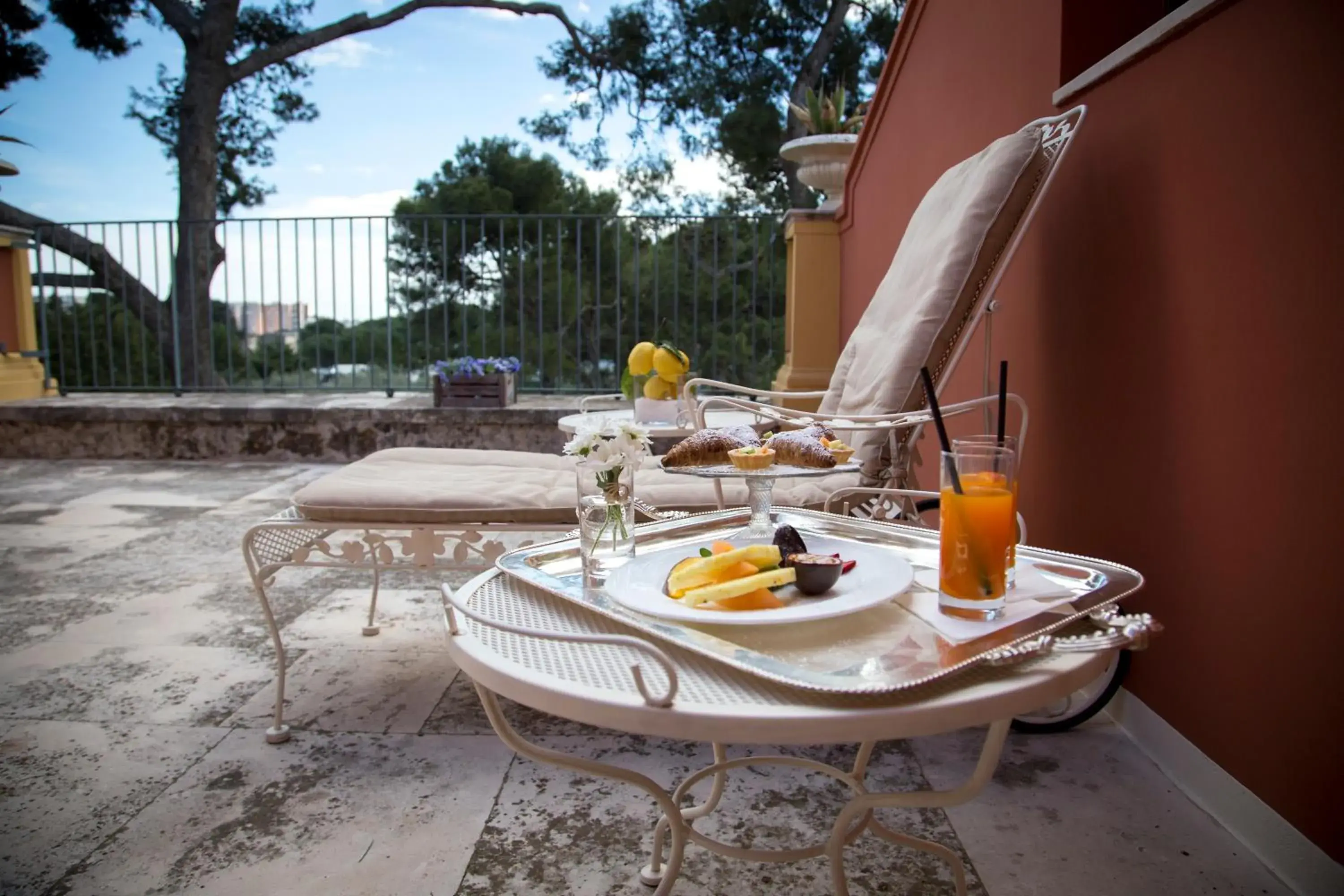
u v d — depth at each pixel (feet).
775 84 32.68
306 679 7.24
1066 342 6.75
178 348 21.36
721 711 2.45
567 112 35.29
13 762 5.83
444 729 6.31
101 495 15.16
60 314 21.95
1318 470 4.10
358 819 5.13
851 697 2.50
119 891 4.46
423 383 21.38
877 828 3.97
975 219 6.05
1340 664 3.99
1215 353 4.88
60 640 8.18
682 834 3.29
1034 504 7.39
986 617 2.96
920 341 6.05
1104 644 2.69
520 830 5.01
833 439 5.31
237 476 17.20
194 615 8.91
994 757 2.82
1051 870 4.53
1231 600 4.78
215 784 5.53
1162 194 5.39
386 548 6.03
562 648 3.01
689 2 33.01
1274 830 4.47
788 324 18.45
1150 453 5.55
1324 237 4.03
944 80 10.25
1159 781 5.39
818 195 32.83
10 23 31.53
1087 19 6.78
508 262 30.01
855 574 3.44
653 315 21.79
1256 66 4.50
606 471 3.60
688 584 3.22
